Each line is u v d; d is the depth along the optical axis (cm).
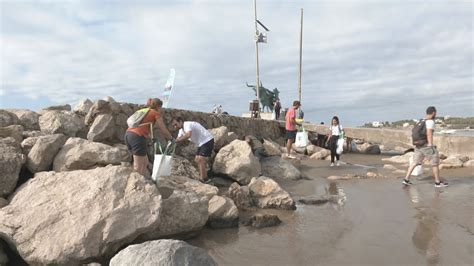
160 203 565
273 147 1237
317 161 1528
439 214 698
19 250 502
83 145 756
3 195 613
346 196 871
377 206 771
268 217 668
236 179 964
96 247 503
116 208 534
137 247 418
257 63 2789
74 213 529
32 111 943
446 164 1287
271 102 3066
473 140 1505
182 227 593
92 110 959
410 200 814
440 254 516
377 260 504
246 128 1816
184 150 1065
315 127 1978
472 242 555
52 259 488
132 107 1062
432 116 946
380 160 1598
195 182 763
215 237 616
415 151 969
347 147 1966
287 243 577
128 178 584
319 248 552
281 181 1073
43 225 519
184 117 1312
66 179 596
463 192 877
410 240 571
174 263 396
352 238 588
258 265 502
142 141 704
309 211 751
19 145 745
